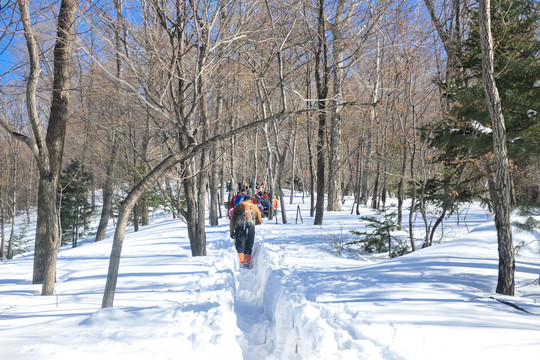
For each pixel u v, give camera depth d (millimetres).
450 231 11859
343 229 13930
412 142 11086
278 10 8617
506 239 4938
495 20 9906
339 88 15273
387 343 2861
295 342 3926
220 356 3098
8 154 30297
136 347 3148
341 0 13523
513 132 8695
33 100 6207
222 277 6695
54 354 2920
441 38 12391
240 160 28625
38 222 7715
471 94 8805
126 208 4785
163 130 9531
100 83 8969
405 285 5273
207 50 7086
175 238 15203
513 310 4020
